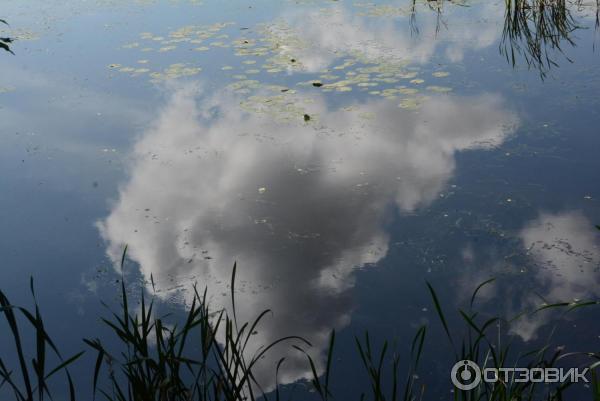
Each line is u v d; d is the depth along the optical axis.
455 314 3.62
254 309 3.74
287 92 6.50
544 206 4.48
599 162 4.94
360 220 4.48
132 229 4.55
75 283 4.07
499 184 4.75
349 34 8.13
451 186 4.78
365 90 6.45
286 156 5.34
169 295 3.90
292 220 4.53
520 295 3.72
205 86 6.78
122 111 6.34
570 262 3.94
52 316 3.79
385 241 4.26
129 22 9.16
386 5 9.39
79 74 7.27
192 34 8.42
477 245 4.16
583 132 5.39
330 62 7.21
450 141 5.41
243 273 4.05
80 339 3.61
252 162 5.30
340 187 4.87
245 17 9.12
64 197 4.99
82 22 9.29
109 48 8.06
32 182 5.21
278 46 7.79
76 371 3.39
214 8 9.70
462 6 9.06
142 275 4.08
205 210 4.71
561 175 4.81
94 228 4.60
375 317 3.65
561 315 3.52
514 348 3.33
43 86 7.01
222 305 3.78
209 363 3.35
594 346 3.31
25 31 8.97
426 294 3.79
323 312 3.71
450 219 4.42
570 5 8.41
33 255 4.35
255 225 4.50
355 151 5.36
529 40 7.39
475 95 6.20
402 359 3.34
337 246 4.25
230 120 6.02
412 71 6.84
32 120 6.23
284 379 3.26
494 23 8.21
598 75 6.41
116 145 5.71
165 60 7.54
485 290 3.78
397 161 5.17
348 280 3.94
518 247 4.10
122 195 4.97
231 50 7.73
